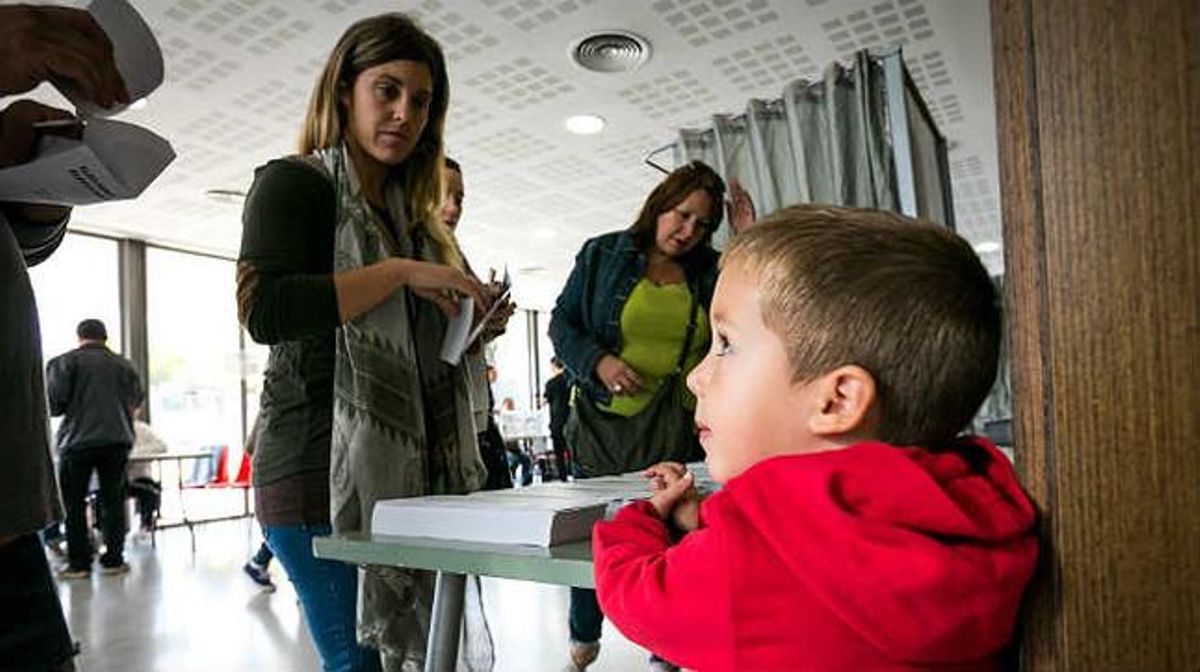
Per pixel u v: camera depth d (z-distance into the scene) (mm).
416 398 1093
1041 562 400
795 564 464
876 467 467
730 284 582
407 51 1145
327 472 1067
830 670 458
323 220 1080
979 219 6355
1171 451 361
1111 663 373
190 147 4320
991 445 540
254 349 7555
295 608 3490
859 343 512
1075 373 383
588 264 1870
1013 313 411
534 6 2926
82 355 4438
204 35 3055
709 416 594
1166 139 360
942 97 3709
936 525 439
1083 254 379
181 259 7109
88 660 2779
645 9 2953
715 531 495
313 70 3379
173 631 3135
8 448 663
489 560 688
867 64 2215
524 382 11195
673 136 4332
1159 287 363
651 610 518
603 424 1823
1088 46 377
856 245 526
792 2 2902
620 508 706
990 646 438
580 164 4863
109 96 708
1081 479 382
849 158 2270
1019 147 399
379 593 1026
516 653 2703
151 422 6707
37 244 786
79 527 4316
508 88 3658
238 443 7375
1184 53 357
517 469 7820
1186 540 358
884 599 438
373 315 1072
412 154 1286
